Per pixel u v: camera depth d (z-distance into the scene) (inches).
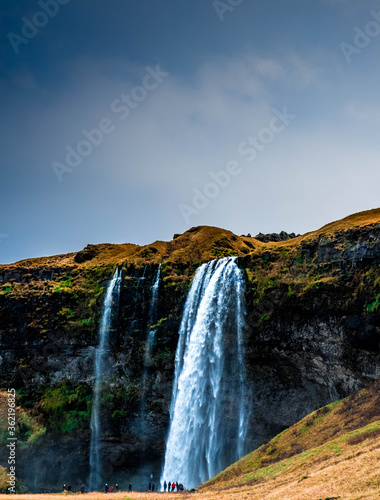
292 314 3319.4
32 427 3784.5
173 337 3836.1
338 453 1940.2
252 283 3572.8
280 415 3511.3
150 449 3937.0
